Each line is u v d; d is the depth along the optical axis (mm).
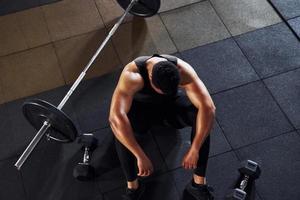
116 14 3090
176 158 2529
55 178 2490
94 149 2543
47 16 3094
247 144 2566
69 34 3014
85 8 3119
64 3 3148
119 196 2426
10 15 3107
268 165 2492
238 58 2887
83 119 2684
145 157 2092
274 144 2561
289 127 2615
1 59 2926
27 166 2531
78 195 2438
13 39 3006
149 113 2211
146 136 2600
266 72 2822
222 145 2566
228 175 2469
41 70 2875
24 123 2684
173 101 2207
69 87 2807
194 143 2094
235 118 2652
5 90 2805
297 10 3066
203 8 3111
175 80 1928
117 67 2871
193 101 2113
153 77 1934
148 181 2459
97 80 2820
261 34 2984
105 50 2928
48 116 2176
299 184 2428
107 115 2699
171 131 2615
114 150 2561
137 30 3010
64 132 2271
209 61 2881
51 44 2977
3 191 2465
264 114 2662
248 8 3102
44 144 2592
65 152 2566
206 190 2322
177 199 2400
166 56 2150
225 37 2984
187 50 2934
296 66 2842
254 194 2398
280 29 3000
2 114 2715
